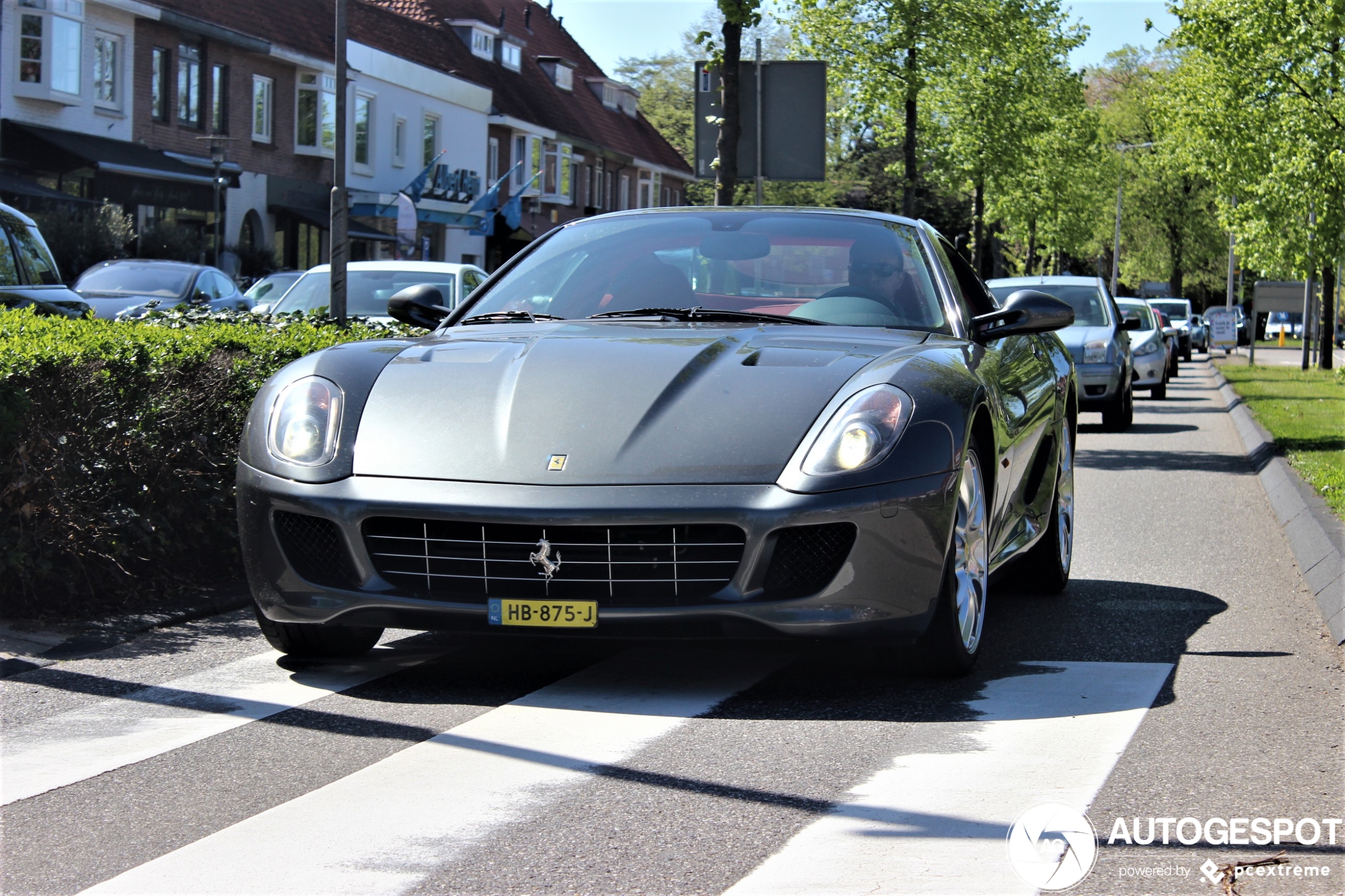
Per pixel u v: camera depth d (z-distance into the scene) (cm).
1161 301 4625
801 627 414
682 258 558
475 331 515
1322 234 2166
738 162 1503
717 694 443
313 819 328
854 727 406
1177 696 444
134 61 3058
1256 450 1355
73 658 489
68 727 405
